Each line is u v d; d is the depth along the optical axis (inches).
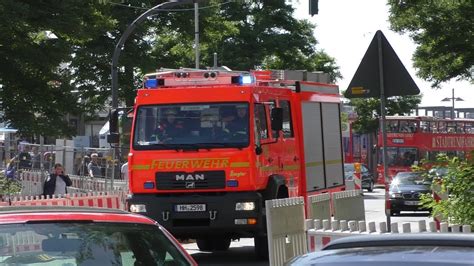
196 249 869.8
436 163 549.0
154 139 717.3
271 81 797.9
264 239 743.7
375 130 3484.3
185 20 2154.3
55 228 274.5
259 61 2684.5
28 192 1357.0
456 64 1695.4
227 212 703.7
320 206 671.8
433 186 546.6
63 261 264.1
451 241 197.8
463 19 1599.4
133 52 2068.2
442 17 1606.8
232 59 2669.8
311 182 831.7
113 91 1099.9
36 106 1396.4
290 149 784.9
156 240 292.7
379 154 2573.8
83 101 2062.0
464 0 1362.0
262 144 719.7
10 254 261.6
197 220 711.7
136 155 719.7
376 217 1422.2
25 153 1409.9
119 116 765.3
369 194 2427.4
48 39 1385.3
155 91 724.7
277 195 743.1
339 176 917.2
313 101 850.1
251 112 708.7
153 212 713.0
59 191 1122.0
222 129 710.5
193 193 711.7
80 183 1266.0
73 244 270.8
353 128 3400.6
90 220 283.9
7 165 1384.1
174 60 2181.3
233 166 703.7
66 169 1301.7
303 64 2822.3
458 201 521.3
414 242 201.0
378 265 187.9
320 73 895.7
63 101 1418.6
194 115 716.0
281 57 2812.5
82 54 2006.6
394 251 196.1
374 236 212.1
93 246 273.1
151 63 2070.6
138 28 2037.4
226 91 714.8
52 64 1338.6
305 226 557.0
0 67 1332.4
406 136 2470.5
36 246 266.5
